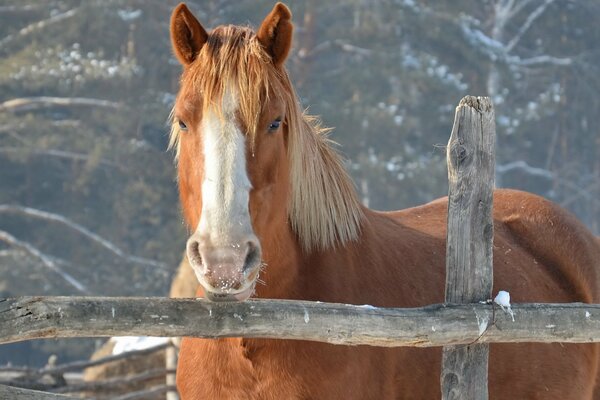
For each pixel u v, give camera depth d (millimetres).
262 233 5004
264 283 5438
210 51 4988
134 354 13219
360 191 33406
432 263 6402
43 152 34500
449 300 5336
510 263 6859
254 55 4953
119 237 35312
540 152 42031
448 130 36344
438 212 7359
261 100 4922
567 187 39969
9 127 34062
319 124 6230
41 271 33000
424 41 38188
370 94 34625
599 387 7168
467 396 5316
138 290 33375
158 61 34812
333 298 5629
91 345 34656
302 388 5379
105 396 14047
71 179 36188
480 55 36969
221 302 4770
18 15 37375
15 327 4480
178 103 5062
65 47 35438
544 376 6500
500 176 38781
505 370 6281
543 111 38062
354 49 35562
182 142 5191
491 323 5195
